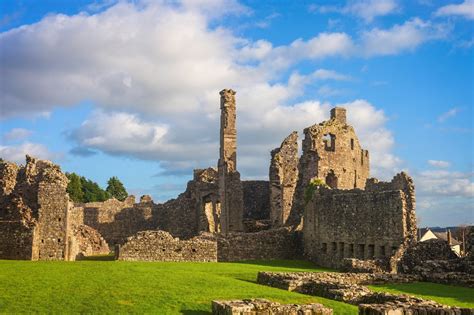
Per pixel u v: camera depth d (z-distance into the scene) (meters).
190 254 61.44
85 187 161.25
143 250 59.72
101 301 30.55
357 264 50.50
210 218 94.75
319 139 84.56
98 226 91.19
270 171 84.06
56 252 55.22
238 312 26.94
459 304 33.06
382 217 55.88
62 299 30.75
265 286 39.25
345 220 61.19
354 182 92.69
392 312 26.48
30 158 59.34
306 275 42.16
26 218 55.69
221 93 90.56
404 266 50.50
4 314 27.81
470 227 49.75
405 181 54.34
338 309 30.95
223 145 88.81
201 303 31.11
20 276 37.59
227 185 87.31
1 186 57.62
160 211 94.25
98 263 49.38
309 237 68.25
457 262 47.50
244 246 67.88
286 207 82.12
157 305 30.33
